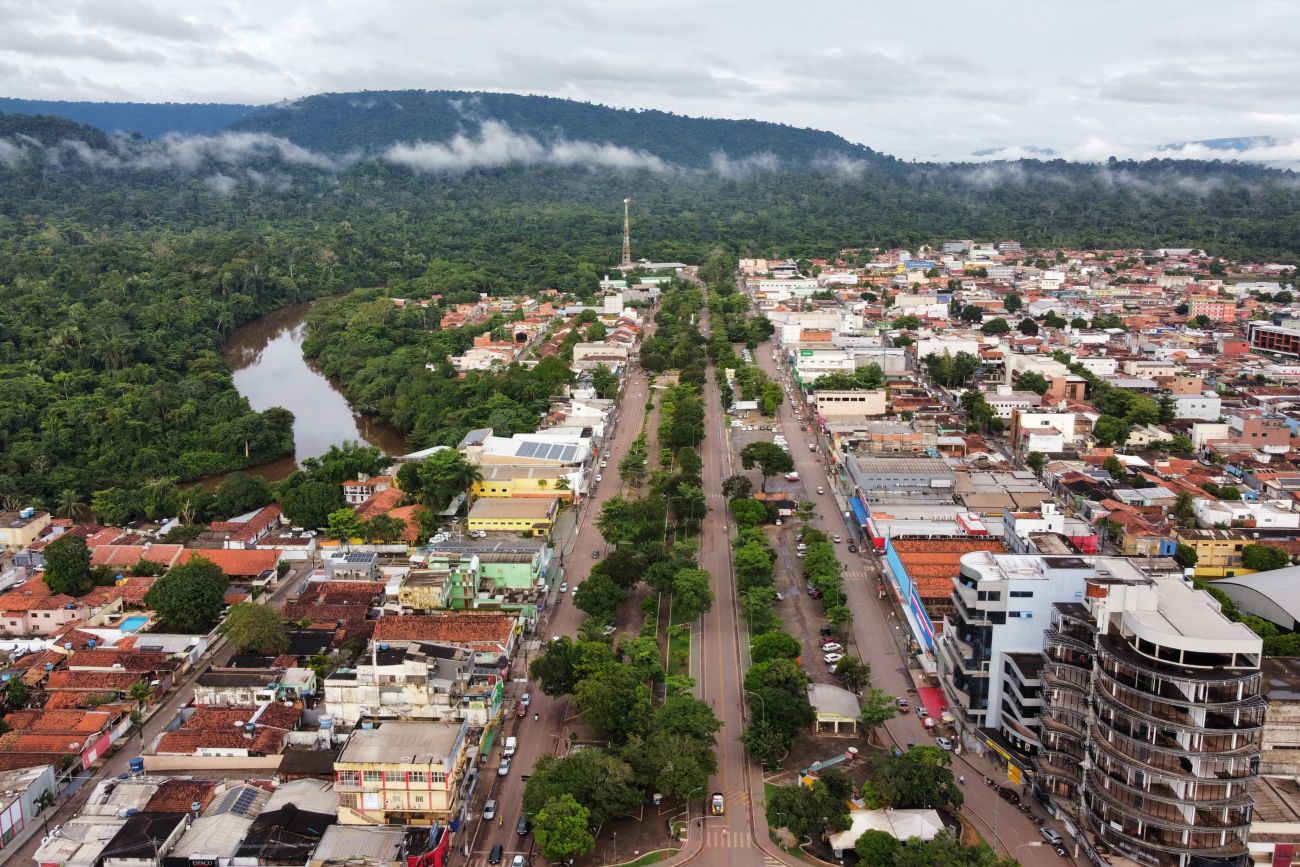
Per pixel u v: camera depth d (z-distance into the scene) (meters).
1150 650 166.25
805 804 180.88
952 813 187.25
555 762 195.00
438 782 180.75
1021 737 197.38
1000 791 195.12
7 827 183.62
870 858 170.12
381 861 168.75
